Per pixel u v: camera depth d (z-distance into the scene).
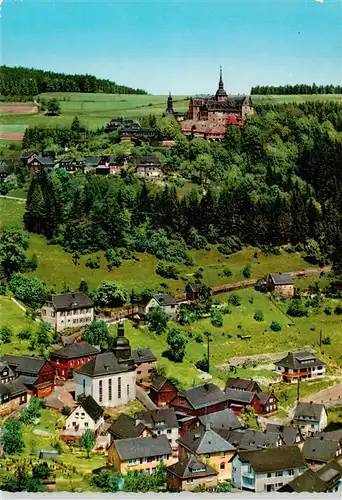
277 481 131.75
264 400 170.12
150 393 173.50
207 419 153.50
